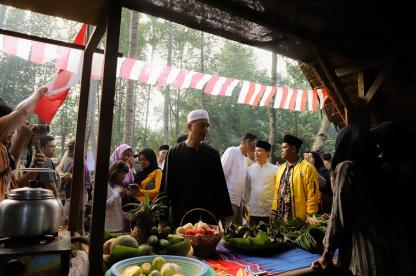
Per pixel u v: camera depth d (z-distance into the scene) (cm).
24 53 321
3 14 1739
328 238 199
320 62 308
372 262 189
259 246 221
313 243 230
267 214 440
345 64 338
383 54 303
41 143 384
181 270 160
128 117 1054
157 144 2578
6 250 130
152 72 409
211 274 158
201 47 2392
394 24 268
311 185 363
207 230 221
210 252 213
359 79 331
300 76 1627
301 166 379
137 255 182
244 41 287
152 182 423
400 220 197
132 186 385
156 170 430
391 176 208
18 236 138
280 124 2134
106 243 201
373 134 215
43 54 325
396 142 215
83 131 232
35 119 1756
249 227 261
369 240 192
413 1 241
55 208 151
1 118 197
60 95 324
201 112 310
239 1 227
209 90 443
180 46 2488
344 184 198
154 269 162
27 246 136
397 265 188
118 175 379
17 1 194
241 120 2272
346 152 212
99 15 205
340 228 197
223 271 186
